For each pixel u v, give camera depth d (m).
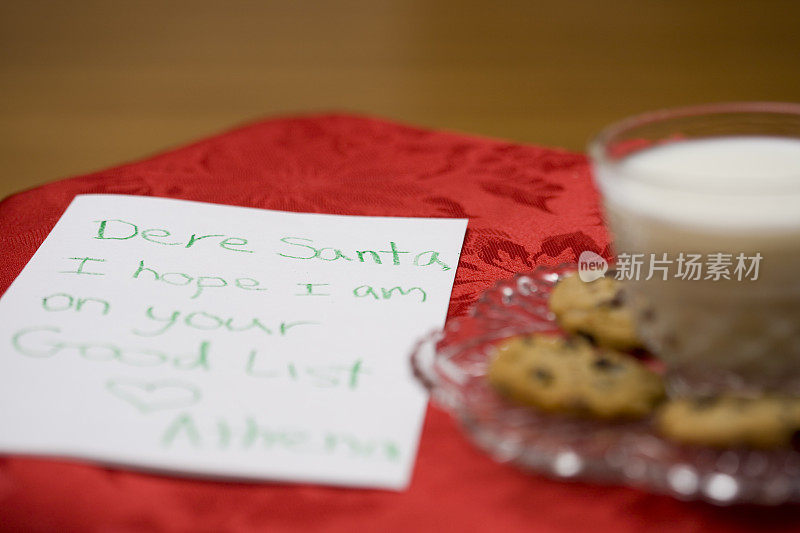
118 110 2.32
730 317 0.52
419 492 0.51
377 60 2.60
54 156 2.06
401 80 2.45
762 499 0.48
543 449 0.51
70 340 0.57
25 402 0.54
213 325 0.59
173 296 0.61
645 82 2.33
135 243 0.65
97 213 0.69
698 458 0.50
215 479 0.51
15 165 2.03
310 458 0.51
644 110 2.16
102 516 0.50
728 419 0.49
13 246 0.67
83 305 0.60
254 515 0.50
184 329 0.58
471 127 2.14
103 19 3.00
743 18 2.73
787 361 0.53
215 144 0.83
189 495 0.51
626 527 0.49
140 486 0.51
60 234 0.66
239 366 0.56
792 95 2.19
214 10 3.07
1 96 2.41
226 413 0.53
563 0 3.01
